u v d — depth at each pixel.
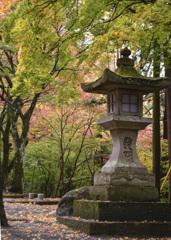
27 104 18.91
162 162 14.48
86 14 8.51
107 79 7.82
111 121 8.33
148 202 7.71
